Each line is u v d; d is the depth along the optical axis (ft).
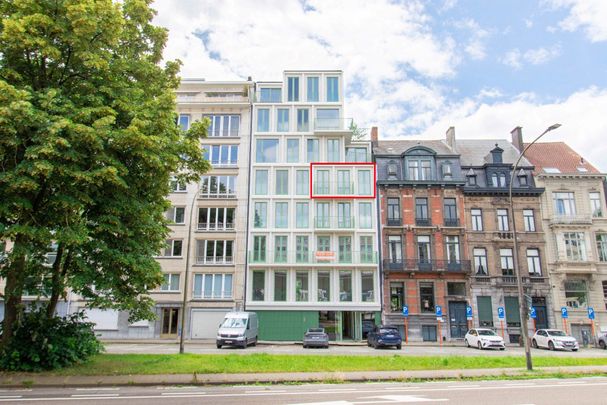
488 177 128.77
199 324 116.98
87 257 45.62
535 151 140.15
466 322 119.24
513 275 122.01
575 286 120.57
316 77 139.74
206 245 122.83
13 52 42.06
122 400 31.63
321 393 35.58
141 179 45.96
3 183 37.86
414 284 121.29
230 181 127.85
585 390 37.86
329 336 119.24
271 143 132.16
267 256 122.31
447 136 143.95
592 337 115.85
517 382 44.04
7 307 44.21
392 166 130.82
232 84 138.31
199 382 40.98
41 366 43.45
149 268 46.50
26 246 39.47
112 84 45.16
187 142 48.78
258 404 29.91
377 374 45.93
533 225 124.98
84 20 40.34
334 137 132.98
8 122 35.24
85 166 40.73
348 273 122.93
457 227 124.36
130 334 115.96
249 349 85.66
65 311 114.21
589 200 125.59
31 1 40.32
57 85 44.42
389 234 125.18
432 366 52.06
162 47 54.39
